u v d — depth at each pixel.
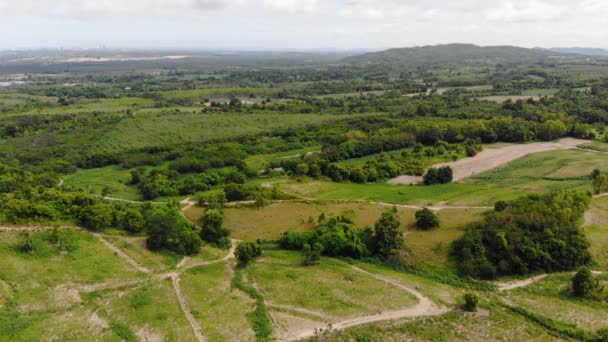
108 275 60.47
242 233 81.25
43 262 60.09
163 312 53.31
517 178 111.56
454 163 126.31
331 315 54.50
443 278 65.12
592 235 74.19
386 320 53.44
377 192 103.50
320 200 95.69
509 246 67.06
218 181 113.38
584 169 113.81
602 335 48.88
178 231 72.81
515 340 50.03
